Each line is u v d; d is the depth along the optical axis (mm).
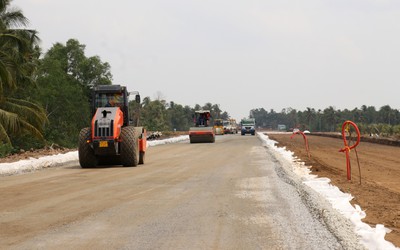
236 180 15000
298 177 16094
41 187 13516
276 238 7133
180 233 7484
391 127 77375
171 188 13148
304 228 7824
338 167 21438
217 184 14016
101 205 10242
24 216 8977
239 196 11484
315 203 10156
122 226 8031
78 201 10820
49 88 70688
